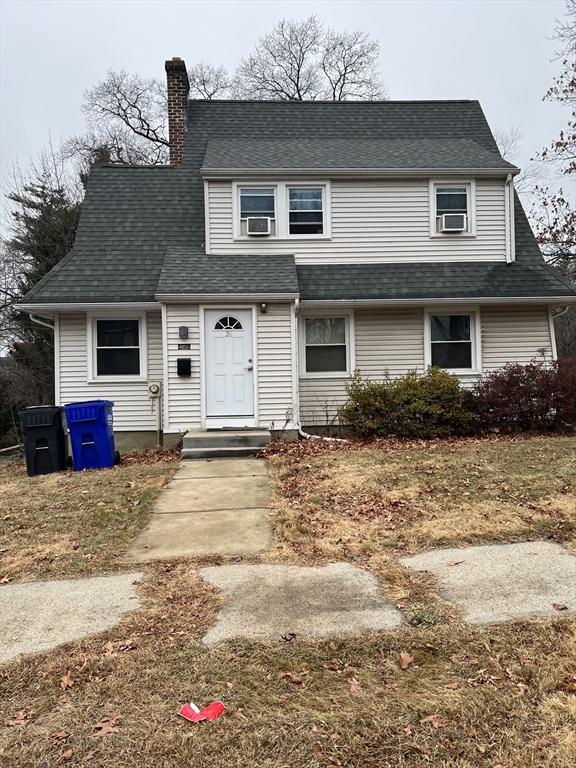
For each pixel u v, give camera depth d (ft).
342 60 103.65
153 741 8.05
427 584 13.05
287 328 32.99
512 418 34.12
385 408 33.35
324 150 40.88
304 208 37.83
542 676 9.32
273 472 25.40
